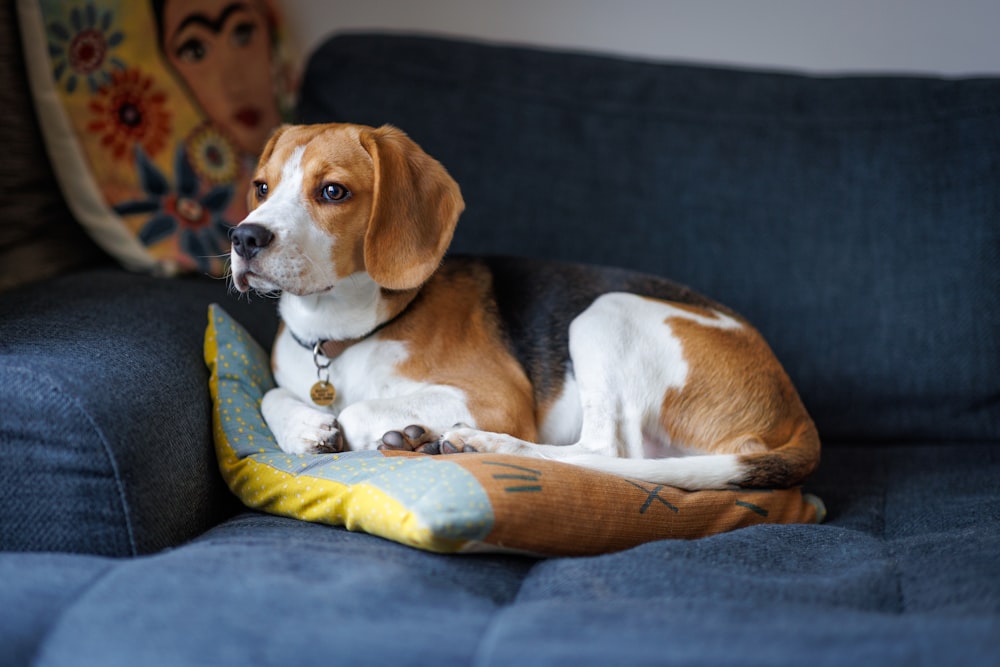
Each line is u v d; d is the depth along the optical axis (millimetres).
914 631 1131
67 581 1266
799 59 2992
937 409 2350
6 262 2188
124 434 1486
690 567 1357
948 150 2432
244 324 2145
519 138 2539
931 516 1853
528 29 3025
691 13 2984
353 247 1820
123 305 1929
